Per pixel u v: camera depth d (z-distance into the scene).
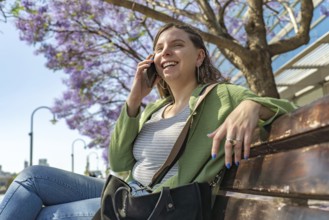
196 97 1.94
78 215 2.29
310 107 1.03
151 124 2.30
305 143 1.05
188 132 1.88
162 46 2.35
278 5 11.15
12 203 2.25
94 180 2.68
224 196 1.60
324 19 11.41
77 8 9.76
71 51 10.74
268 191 1.16
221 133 1.44
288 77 14.27
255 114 1.43
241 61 6.92
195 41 2.33
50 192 2.40
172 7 7.66
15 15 5.76
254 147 1.39
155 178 1.99
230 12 11.63
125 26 10.43
